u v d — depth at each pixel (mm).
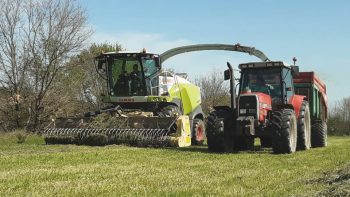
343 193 5723
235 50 17375
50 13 22047
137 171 8188
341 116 48312
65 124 14781
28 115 22125
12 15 21438
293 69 14016
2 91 21797
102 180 7121
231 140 13086
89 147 13148
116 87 16406
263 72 13531
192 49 17984
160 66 16344
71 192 6078
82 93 25547
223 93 37031
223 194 6023
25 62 21734
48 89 22094
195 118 17828
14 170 8211
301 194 6000
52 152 11562
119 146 13438
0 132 20578
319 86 16812
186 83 17750
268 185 6797
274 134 12273
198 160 10172
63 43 22234
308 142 14219
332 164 9625
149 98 16016
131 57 16188
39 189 6297
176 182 6969
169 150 12461
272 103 13289
